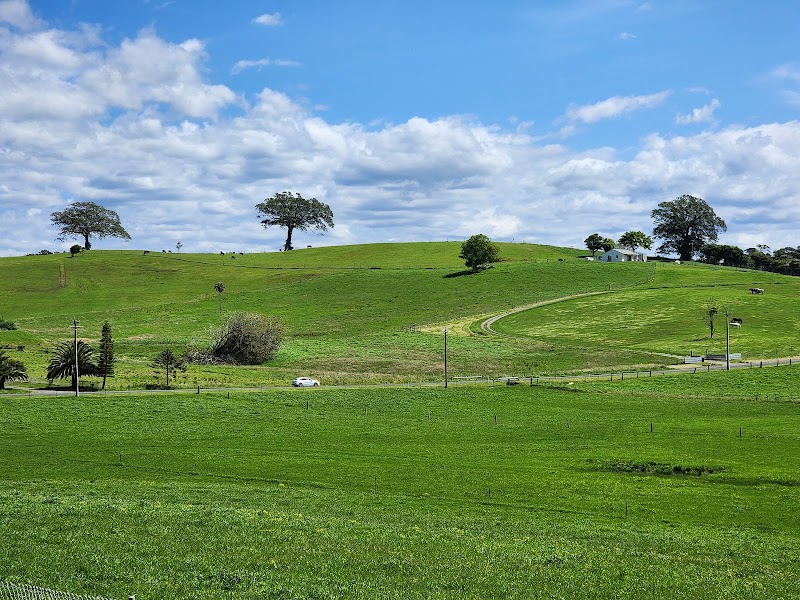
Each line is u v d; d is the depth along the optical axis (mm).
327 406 92438
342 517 43031
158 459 63688
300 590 29094
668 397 97312
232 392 99188
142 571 30547
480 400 96438
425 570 32406
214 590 28656
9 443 70375
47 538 34938
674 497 51125
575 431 77188
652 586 31656
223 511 42344
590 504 49438
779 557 37062
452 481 55875
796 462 60688
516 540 38562
